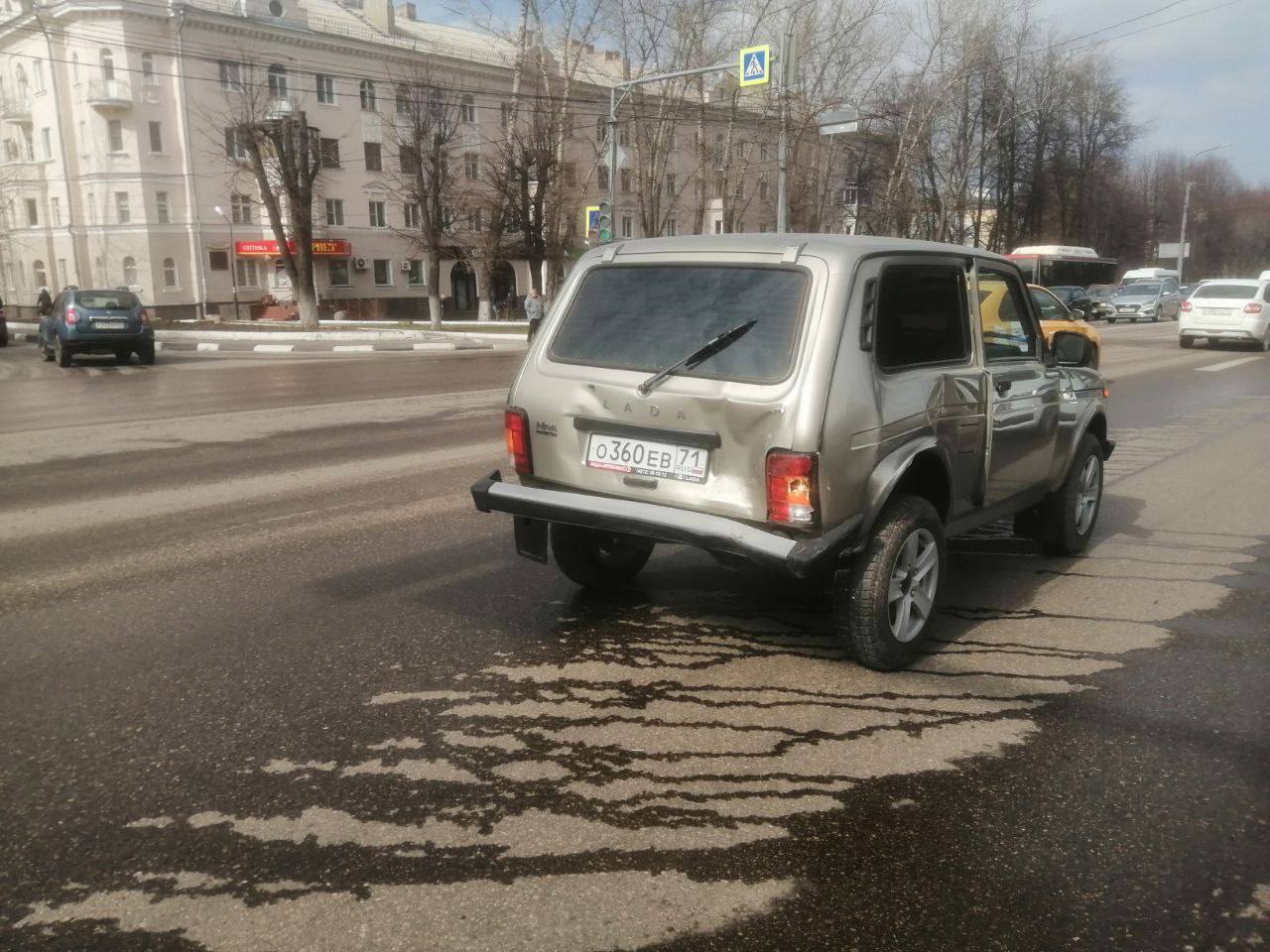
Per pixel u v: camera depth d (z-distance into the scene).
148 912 2.43
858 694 3.75
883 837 2.77
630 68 36.75
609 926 2.38
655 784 3.05
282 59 49.06
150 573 5.29
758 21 35.78
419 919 2.40
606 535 4.86
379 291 54.06
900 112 40.91
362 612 4.64
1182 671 4.02
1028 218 64.12
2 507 6.92
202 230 49.12
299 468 8.45
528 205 40.56
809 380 3.50
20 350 26.56
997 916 2.43
